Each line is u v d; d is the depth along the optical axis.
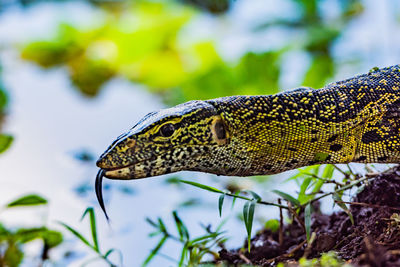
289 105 6.14
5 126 14.19
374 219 5.85
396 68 6.48
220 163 6.07
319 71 12.60
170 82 14.27
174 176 10.07
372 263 4.73
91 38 14.18
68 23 14.25
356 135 6.15
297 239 6.33
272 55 12.65
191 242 6.15
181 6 14.40
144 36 13.80
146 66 14.16
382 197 6.06
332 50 12.80
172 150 5.86
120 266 6.32
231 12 14.01
